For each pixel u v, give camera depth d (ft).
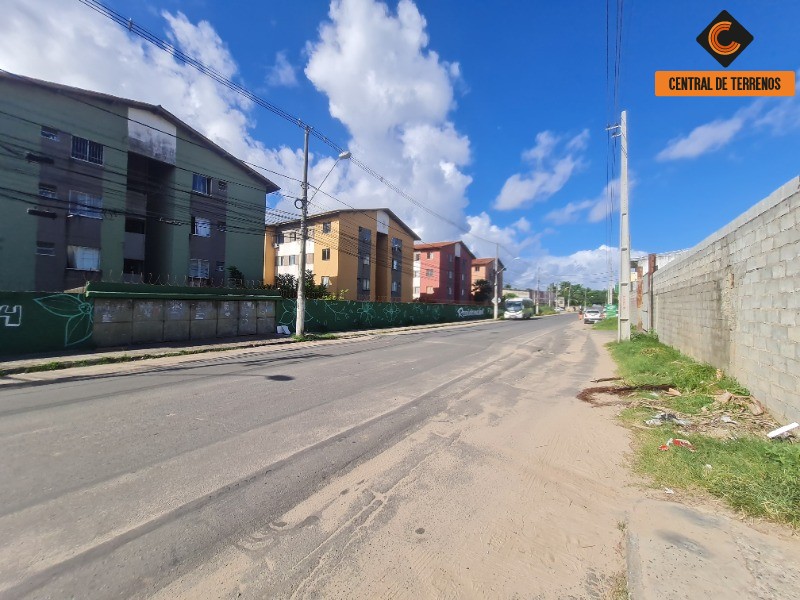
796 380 16.58
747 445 14.93
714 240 28.48
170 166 86.63
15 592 7.63
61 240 71.46
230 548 9.18
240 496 11.58
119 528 9.84
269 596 7.71
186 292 53.78
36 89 68.74
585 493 12.20
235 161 97.50
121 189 78.89
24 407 21.04
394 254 156.15
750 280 21.68
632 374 32.53
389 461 14.42
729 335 25.41
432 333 84.28
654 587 7.84
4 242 65.67
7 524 9.90
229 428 17.69
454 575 8.43
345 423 18.72
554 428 18.71
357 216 136.98
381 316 104.94
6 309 37.73
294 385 27.30
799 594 7.66
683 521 10.36
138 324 47.96
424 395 24.95
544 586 8.16
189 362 38.70
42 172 69.26
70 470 13.07
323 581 8.17
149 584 7.95
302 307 63.16
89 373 32.01
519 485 12.71
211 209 93.71
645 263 104.88
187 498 11.39
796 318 16.65
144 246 83.76
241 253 99.96
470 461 14.58
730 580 8.05
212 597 7.65
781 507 10.65
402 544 9.49
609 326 105.09
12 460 13.84
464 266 218.59
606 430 18.42
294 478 12.84
